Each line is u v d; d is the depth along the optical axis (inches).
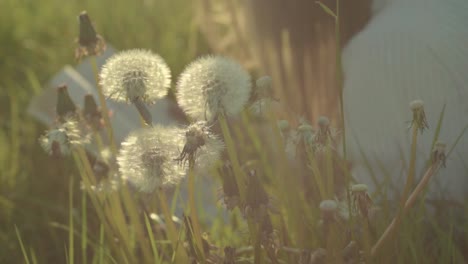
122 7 102.0
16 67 89.7
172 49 92.6
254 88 39.4
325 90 50.9
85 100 42.9
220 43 58.0
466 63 45.6
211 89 37.7
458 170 47.2
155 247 42.6
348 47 48.2
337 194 45.3
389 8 47.7
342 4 48.4
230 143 38.6
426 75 46.1
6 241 54.9
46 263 54.4
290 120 48.3
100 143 43.3
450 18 45.9
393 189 46.7
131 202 42.8
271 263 41.9
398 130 47.0
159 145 39.2
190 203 39.9
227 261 40.0
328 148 39.8
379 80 46.9
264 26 51.5
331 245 38.6
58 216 57.5
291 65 51.5
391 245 40.3
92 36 41.3
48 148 41.0
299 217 41.4
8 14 96.0
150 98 39.4
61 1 104.2
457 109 46.0
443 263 43.8
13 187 63.1
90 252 52.5
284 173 40.9
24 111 79.0
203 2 58.3
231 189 38.9
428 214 45.6
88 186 42.0
